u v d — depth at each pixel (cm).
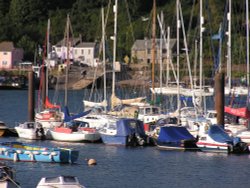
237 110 16562
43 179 9706
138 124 15838
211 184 11506
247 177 12106
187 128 16050
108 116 17962
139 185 11288
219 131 14875
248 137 15088
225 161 13675
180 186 11294
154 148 15325
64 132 16162
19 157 13150
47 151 13088
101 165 13038
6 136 17125
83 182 11419
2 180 9688
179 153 14638
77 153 13225
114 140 15712
